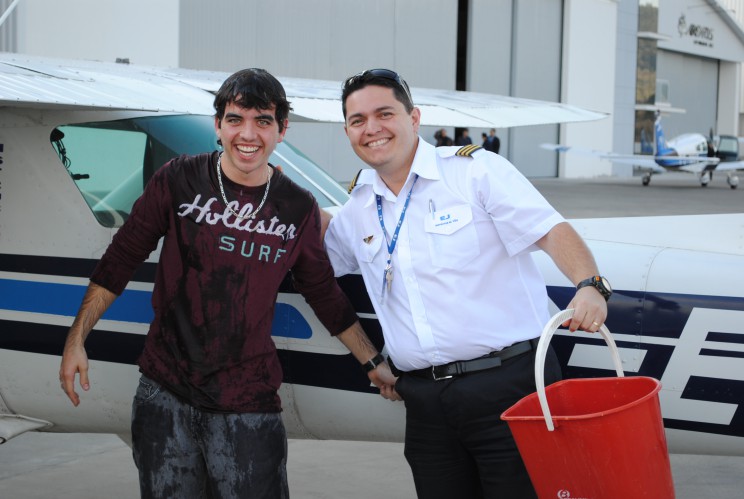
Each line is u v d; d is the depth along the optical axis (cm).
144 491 256
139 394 257
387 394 279
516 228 236
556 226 233
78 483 456
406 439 263
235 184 249
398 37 2477
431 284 246
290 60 2170
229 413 250
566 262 229
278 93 242
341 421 306
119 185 310
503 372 244
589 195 2394
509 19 2934
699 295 271
